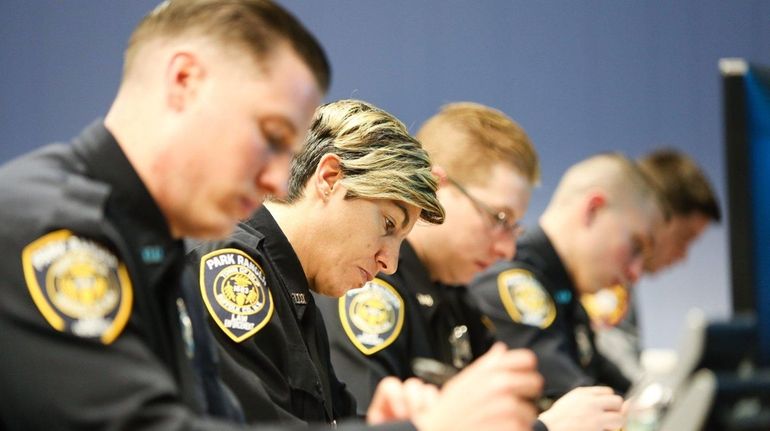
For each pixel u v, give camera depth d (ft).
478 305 17.80
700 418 7.76
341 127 13.00
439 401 8.07
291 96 8.43
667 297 29.99
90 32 27.86
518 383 7.98
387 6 28.78
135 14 27.89
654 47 29.91
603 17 29.68
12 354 7.76
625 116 29.86
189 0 8.63
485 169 16.74
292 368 12.46
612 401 13.94
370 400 14.39
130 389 7.72
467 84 29.09
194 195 8.55
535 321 18.71
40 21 27.84
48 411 7.70
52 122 27.94
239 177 8.44
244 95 8.34
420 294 16.26
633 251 20.47
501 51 29.19
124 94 8.82
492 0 29.09
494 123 17.12
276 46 8.42
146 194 8.59
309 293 13.08
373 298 15.30
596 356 20.68
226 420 9.84
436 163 16.85
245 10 8.46
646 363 27.78
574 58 29.60
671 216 24.38
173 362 8.88
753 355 8.16
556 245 20.31
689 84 30.01
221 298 12.03
